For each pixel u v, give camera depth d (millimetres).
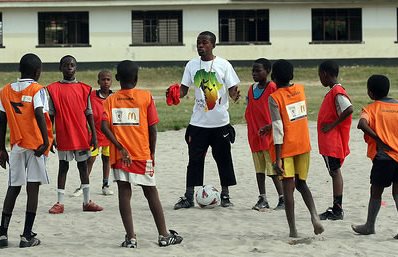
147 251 9602
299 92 10344
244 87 45438
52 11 52844
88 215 12406
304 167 10312
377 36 53094
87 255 9430
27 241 10062
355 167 17641
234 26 53188
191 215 12320
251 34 53281
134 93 9891
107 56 53250
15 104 10039
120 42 53094
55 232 11102
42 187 15414
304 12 52875
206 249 9664
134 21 53250
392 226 11195
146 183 9852
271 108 10242
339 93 11477
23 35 53062
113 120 9797
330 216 11758
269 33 53000
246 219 11945
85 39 53406
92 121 12719
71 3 52031
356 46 53219
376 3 52750
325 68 11703
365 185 15141
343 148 11656
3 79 49906
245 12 53031
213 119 12961
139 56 53125
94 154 14070
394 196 10516
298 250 9555
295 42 53094
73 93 12570
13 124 10031
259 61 12680
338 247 9719
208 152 20266
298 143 10211
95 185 15594
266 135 12461
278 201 13469
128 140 9766
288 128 10195
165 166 18156
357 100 34812
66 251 9680
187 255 9344
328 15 53312
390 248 9711
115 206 13273
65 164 12664
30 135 10000
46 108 10102
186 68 13172
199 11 52875
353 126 25750
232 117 28734
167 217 12164
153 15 53188
